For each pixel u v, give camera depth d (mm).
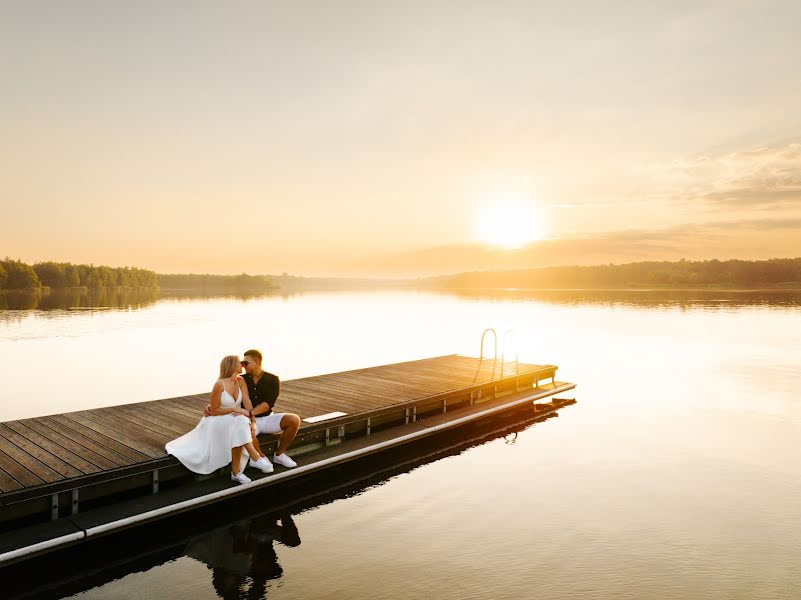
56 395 14930
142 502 6434
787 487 7898
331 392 11281
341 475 8445
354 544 6105
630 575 5414
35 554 5355
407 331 33812
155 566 5578
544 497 7551
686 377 17266
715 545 6078
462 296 100875
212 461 7000
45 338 28188
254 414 7621
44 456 6746
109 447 7156
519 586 5188
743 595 5062
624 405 13500
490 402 12523
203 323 38688
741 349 23703
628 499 7473
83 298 82250
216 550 5941
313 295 116125
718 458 9281
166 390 15703
